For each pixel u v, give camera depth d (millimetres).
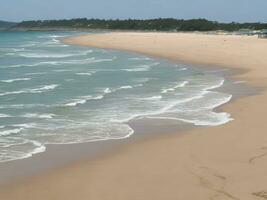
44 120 21406
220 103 24812
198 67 43531
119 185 12523
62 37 129875
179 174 13188
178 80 34688
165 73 39469
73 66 47344
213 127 19328
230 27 157625
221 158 14586
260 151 15188
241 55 51219
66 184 12797
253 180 12352
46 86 32250
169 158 14930
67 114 22703
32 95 28469
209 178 12680
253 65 42625
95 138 18109
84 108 24141
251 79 34031
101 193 11984
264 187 11820
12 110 23781
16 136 18516
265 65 42344
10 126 20266
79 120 21328
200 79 34969
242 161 14125
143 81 34469
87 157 15539
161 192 11844
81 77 37625
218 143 16547
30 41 109250
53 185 12750
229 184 12102
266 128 18594
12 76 38594
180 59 51406
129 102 25688
